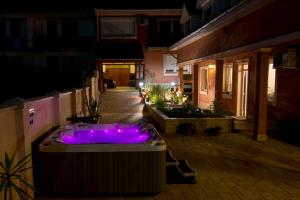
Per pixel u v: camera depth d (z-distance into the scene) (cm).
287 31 639
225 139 838
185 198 448
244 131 948
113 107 1493
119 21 2083
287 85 914
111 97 1702
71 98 894
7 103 397
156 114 1126
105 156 457
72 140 552
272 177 536
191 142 802
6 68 1991
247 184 502
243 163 616
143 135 581
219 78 1124
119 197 458
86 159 457
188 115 981
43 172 459
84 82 1449
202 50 1277
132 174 461
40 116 577
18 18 2114
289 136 837
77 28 2141
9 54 2131
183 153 691
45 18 2130
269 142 800
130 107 1490
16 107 388
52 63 2147
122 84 2478
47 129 626
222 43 1030
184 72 1989
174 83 1823
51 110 659
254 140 825
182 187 491
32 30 2116
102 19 2086
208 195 459
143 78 2047
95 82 1638
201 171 567
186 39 1379
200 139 839
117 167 460
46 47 2127
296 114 872
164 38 2077
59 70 2139
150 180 461
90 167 459
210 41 1165
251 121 1104
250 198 448
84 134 636
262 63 794
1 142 353
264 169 579
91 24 2133
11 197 366
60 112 743
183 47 1672
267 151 709
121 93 1816
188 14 1596
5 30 2138
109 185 462
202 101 1634
